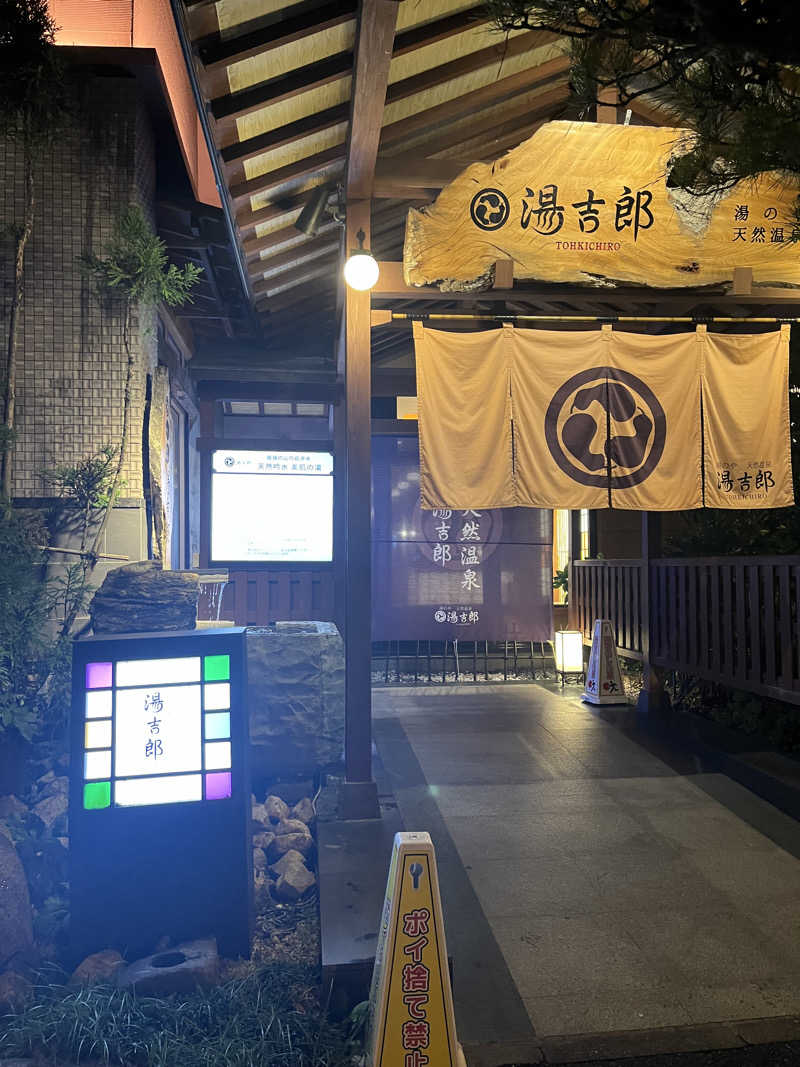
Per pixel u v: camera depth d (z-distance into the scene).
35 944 3.96
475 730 8.47
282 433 15.50
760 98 2.74
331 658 6.38
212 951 3.84
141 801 3.96
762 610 7.29
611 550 12.65
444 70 5.71
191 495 10.55
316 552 11.66
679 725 8.46
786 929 4.22
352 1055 3.10
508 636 12.00
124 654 3.99
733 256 6.01
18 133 5.24
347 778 5.72
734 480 6.26
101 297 6.22
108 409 6.22
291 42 4.65
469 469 5.98
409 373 11.96
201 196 8.41
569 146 5.91
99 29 6.57
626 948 4.04
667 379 6.22
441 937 2.69
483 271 5.86
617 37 2.51
